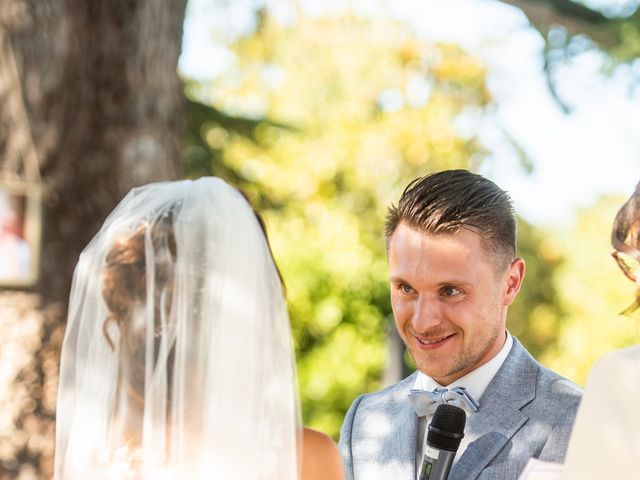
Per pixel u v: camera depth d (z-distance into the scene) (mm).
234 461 1896
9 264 3738
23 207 3773
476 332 2348
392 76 11070
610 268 11188
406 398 2627
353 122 10977
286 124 7176
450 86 11203
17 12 3805
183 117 4254
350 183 10844
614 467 1695
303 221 9383
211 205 2027
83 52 3912
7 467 3660
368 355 8422
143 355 1926
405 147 11016
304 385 8344
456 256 2305
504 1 5844
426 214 2316
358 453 2604
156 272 1956
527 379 2441
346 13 10844
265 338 2004
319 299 8461
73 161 3875
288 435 1981
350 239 8977
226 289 1970
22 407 3693
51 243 3812
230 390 1926
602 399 1747
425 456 2209
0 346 3723
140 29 4012
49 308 3783
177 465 1885
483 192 2357
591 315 11000
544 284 12297
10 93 3797
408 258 2334
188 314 1943
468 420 2406
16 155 3801
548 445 2307
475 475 2328
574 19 5938
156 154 4039
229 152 7055
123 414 1923
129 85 3982
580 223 12148
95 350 1960
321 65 10961
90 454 1918
